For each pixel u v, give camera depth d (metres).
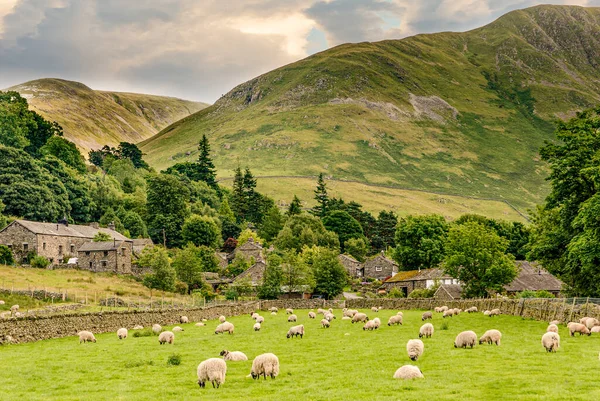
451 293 116.62
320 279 131.25
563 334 52.66
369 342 52.81
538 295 99.06
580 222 65.25
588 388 29.77
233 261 176.75
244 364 41.34
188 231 198.62
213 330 70.12
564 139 76.94
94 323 66.25
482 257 100.31
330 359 43.34
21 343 55.75
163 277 120.31
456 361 39.53
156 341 57.41
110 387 34.44
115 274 130.00
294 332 59.66
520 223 176.25
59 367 41.78
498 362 38.62
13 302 80.56
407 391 30.48
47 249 131.38
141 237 192.25
